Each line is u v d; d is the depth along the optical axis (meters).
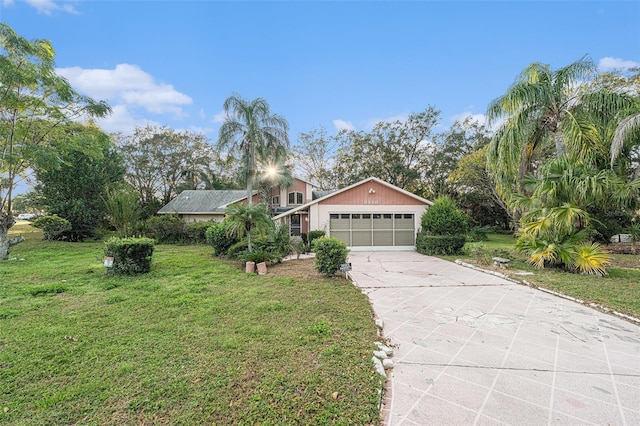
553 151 14.20
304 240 13.54
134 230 16.48
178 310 4.90
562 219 7.56
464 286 6.62
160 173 31.53
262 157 16.61
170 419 2.30
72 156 17.52
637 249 11.40
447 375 2.96
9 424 2.26
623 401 2.53
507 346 3.60
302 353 3.35
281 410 2.40
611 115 8.63
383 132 26.52
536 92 9.09
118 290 6.19
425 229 12.82
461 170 20.48
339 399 2.54
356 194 14.10
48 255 11.66
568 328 4.15
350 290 6.17
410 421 2.30
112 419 2.31
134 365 3.10
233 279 7.25
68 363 3.16
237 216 9.55
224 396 2.57
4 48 10.52
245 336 3.83
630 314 4.63
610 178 7.52
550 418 2.33
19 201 21.05
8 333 3.95
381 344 3.62
